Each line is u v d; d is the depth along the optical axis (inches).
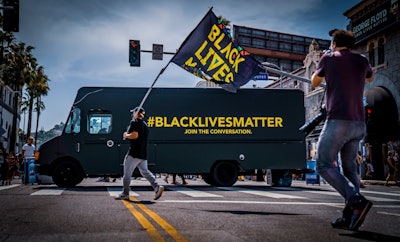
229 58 370.9
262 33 1964.8
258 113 482.3
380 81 815.7
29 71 1642.5
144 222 159.9
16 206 221.3
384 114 760.3
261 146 478.3
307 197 302.4
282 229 144.8
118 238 126.1
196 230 141.9
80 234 133.3
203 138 470.9
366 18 860.6
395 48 776.9
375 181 711.1
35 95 1924.2
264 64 861.8
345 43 151.3
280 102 487.2
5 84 1593.3
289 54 2001.7
